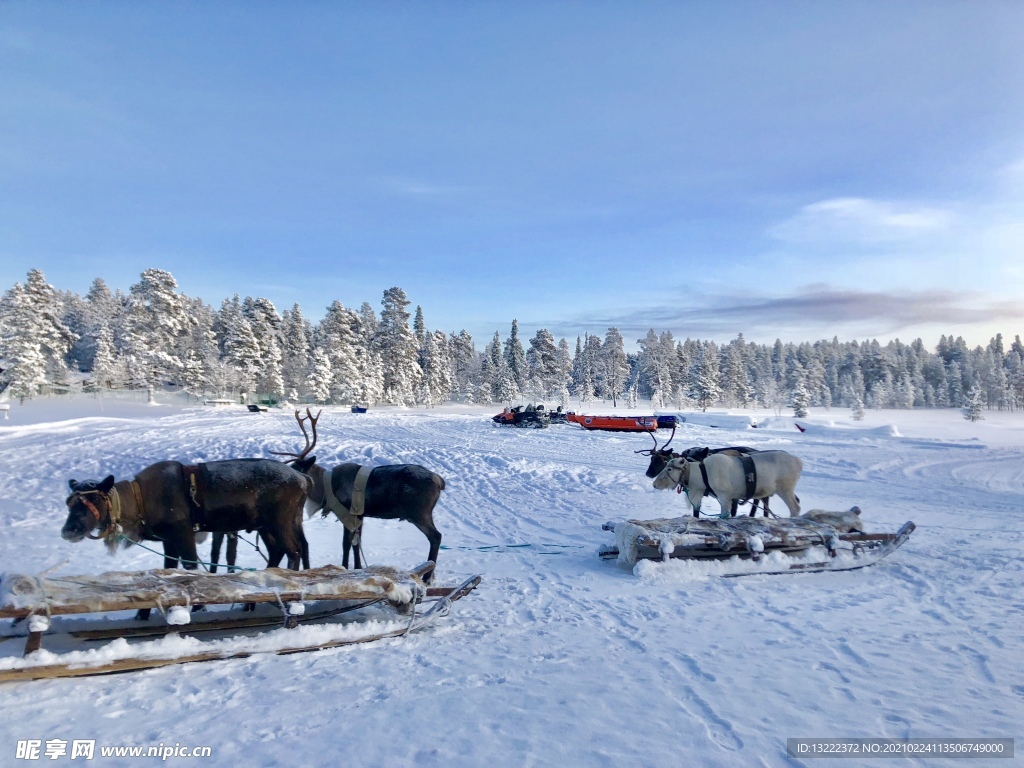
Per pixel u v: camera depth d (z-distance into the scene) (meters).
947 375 144.25
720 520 9.47
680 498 16.11
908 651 5.58
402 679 4.97
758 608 7.04
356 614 6.40
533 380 124.25
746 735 4.02
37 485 16.44
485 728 4.11
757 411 111.94
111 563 8.91
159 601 5.11
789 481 10.65
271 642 5.51
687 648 5.71
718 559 8.96
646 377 121.56
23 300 62.50
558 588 7.98
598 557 9.65
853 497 16.23
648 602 7.31
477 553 10.11
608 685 4.84
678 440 35.16
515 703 4.51
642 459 25.64
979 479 20.59
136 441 29.22
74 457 22.72
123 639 5.06
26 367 61.25
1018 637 5.94
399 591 6.16
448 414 70.06
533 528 12.31
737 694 4.66
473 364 121.50
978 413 80.06
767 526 9.20
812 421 51.97
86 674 4.83
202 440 30.27
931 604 7.15
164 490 6.44
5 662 4.62
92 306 116.44
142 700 4.49
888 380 138.12
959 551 10.03
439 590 6.79
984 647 5.67
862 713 4.33
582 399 123.00
